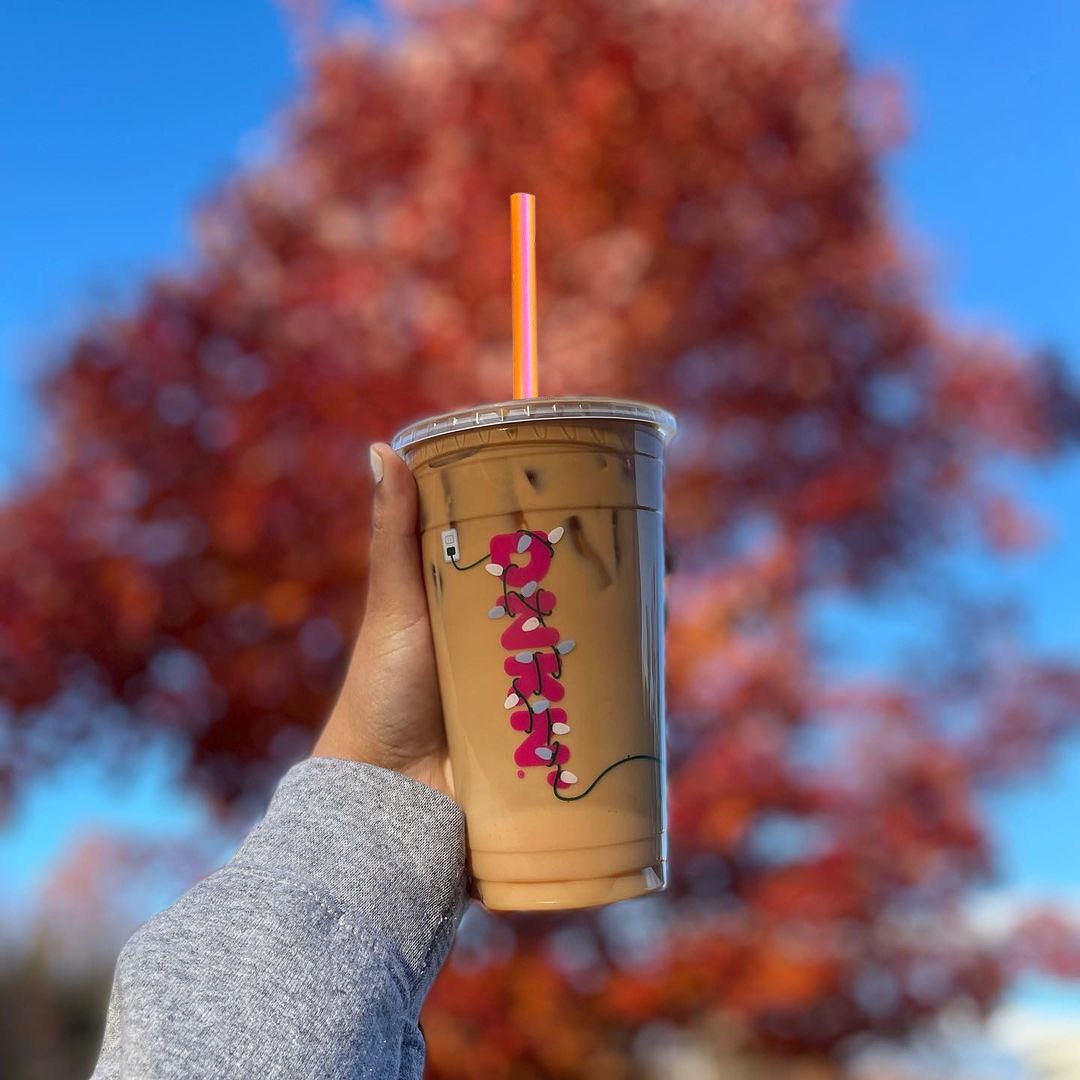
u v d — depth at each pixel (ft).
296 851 4.06
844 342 13.09
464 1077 11.08
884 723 11.98
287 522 11.68
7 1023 15.02
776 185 12.92
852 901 11.25
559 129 12.54
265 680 11.62
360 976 3.71
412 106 13.10
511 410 4.11
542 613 4.11
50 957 14.98
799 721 11.84
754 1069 12.03
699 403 12.53
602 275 12.15
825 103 13.10
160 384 12.04
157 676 11.82
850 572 12.83
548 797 4.09
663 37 12.84
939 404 13.02
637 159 12.50
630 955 11.53
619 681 4.16
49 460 12.14
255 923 3.67
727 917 11.50
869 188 13.42
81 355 12.13
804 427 12.87
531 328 4.56
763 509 12.34
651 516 4.35
